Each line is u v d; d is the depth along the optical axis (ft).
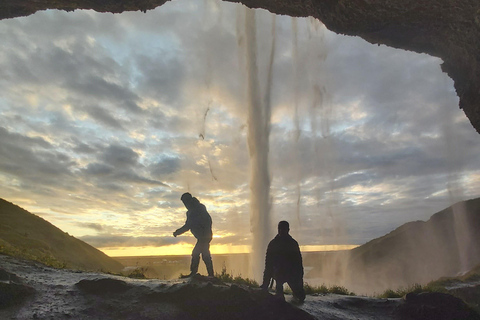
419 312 27.73
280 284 23.16
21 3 28.14
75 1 28.32
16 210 107.45
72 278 25.08
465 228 234.17
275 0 29.71
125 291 21.16
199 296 20.10
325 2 27.63
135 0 28.86
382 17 26.48
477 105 28.27
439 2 24.00
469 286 49.34
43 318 16.51
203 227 27.89
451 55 29.12
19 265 26.99
